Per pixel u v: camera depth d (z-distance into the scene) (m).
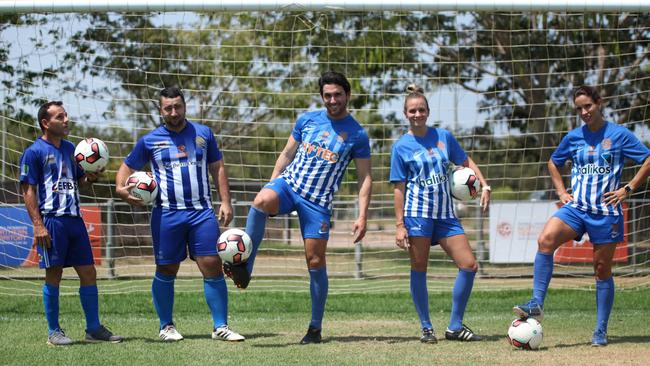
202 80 26.53
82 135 22.92
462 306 12.55
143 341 12.39
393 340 12.56
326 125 12.30
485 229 27.45
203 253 12.38
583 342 12.23
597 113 12.08
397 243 12.31
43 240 11.89
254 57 26.84
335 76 12.16
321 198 12.23
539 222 23.88
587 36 27.33
